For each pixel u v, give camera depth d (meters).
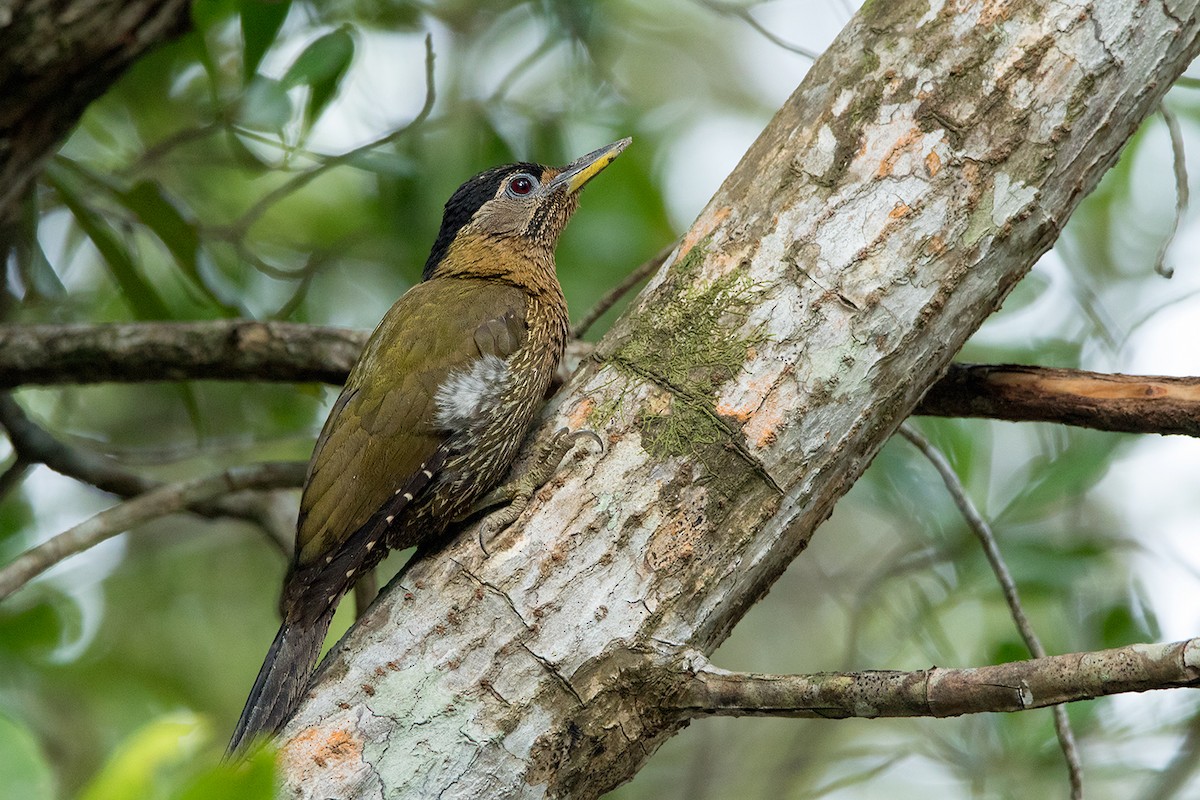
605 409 7.37
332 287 14.29
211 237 11.53
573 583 7.01
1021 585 11.73
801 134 7.46
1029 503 11.77
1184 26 7.24
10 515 13.68
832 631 16.34
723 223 7.54
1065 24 7.18
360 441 8.88
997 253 7.24
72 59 8.27
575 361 10.61
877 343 7.18
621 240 13.34
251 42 10.46
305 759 6.70
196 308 13.51
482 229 10.68
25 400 15.18
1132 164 14.75
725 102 17.36
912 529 13.44
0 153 8.55
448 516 9.20
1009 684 5.96
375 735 6.75
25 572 8.91
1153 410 8.09
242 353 10.22
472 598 7.01
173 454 11.90
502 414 9.22
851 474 7.38
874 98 7.33
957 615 13.53
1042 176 7.19
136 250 11.94
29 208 11.41
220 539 16.34
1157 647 5.66
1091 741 12.02
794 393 7.18
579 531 7.09
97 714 14.34
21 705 13.71
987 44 7.22
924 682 6.19
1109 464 11.77
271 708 7.66
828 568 16.72
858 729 15.22
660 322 7.47
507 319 9.54
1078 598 12.17
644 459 7.19
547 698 6.87
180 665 15.47
